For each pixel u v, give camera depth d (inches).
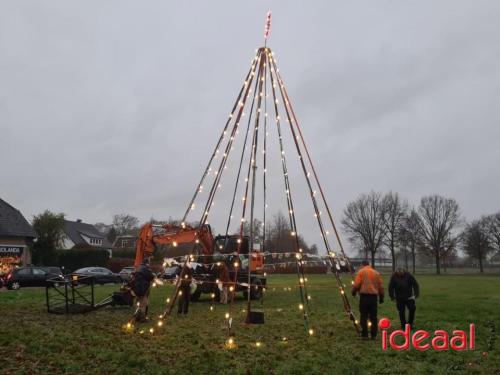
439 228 2514.8
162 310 524.1
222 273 607.8
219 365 255.6
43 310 488.7
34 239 1534.2
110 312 487.2
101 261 1711.4
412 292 384.2
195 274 634.8
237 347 303.9
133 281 415.5
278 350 299.4
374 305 345.4
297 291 885.2
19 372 230.2
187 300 486.9
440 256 2544.3
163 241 570.6
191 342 320.2
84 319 427.2
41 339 312.0
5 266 1309.1
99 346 297.9
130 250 2144.4
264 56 409.7
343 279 1512.1
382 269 3326.8
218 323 415.8
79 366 246.7
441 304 584.1
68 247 2458.2
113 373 239.3
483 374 246.7
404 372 249.1
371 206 2522.1
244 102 411.5
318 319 450.3
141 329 373.7
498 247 2719.0
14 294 717.9
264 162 478.0
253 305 593.3
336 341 334.3
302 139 411.8
